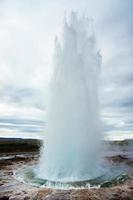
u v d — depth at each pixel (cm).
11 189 1758
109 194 1559
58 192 1620
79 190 1650
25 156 4175
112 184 1794
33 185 1845
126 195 1542
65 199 1484
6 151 5175
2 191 1711
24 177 2148
